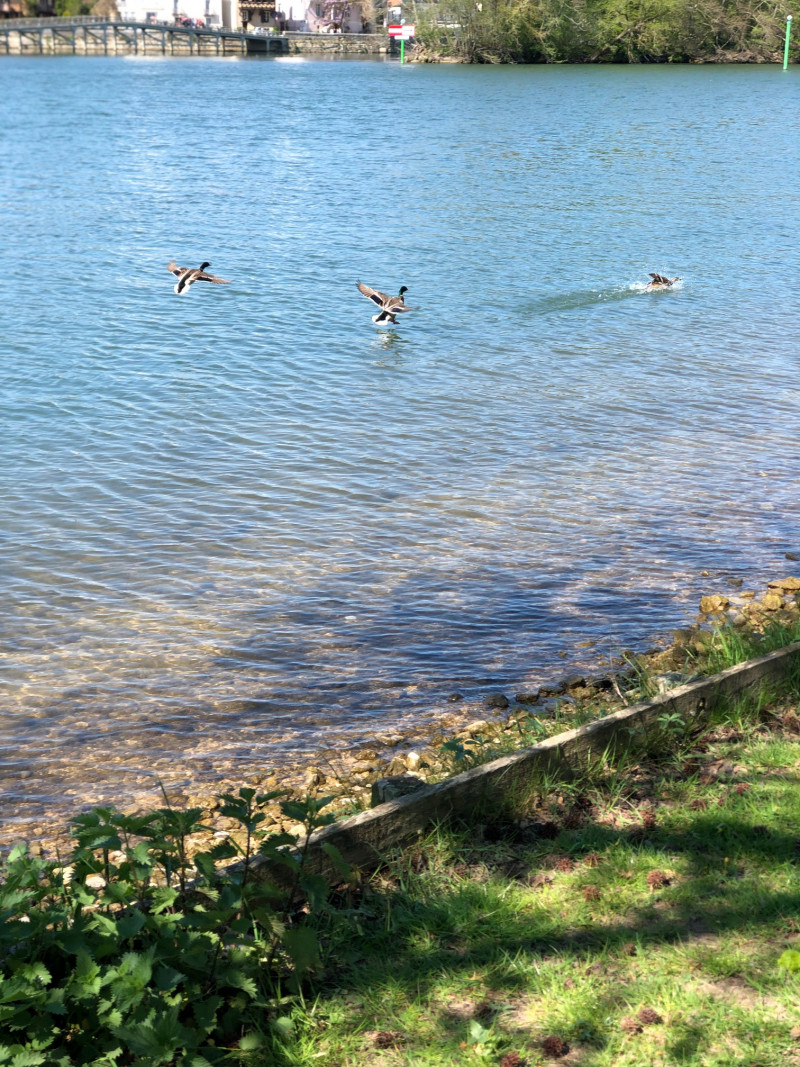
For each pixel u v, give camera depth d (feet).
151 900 15.40
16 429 51.85
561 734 20.38
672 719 21.17
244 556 38.32
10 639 32.37
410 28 408.46
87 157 156.04
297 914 16.65
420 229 105.19
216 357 64.85
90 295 78.84
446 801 18.61
